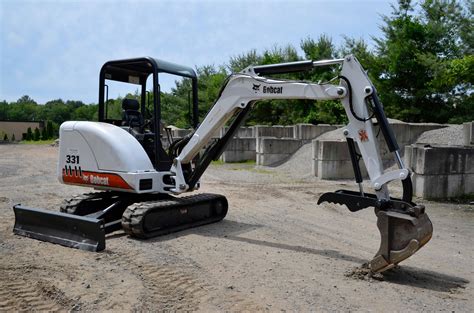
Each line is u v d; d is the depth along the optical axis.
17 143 53.03
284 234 7.62
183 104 27.23
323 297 4.67
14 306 4.28
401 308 4.43
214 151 7.55
